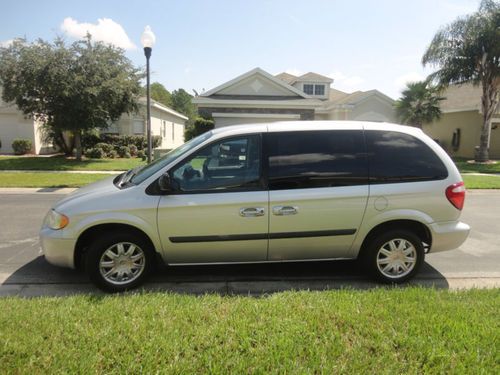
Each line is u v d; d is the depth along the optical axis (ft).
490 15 62.23
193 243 13.23
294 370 8.00
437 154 13.99
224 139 13.37
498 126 79.10
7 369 7.92
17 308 10.78
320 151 13.50
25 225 22.56
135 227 13.06
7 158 63.41
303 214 13.25
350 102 83.71
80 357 8.35
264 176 13.23
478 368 8.17
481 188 37.96
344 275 14.99
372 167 13.57
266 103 70.38
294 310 10.63
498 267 16.21
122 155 72.13
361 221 13.53
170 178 13.07
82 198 13.19
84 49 56.08
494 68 63.31
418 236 14.35
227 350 8.68
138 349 8.67
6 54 53.98
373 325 9.80
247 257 13.70
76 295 12.24
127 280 13.41
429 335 9.37
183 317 10.19
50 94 54.70
